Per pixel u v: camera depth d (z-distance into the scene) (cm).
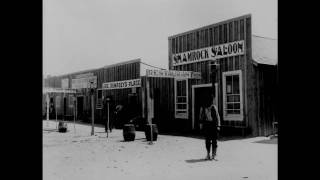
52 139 1513
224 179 655
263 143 1220
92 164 860
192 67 1744
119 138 1541
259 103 1445
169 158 941
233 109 1506
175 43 1875
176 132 1741
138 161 898
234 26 1509
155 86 1977
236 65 1496
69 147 1227
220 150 1066
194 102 1722
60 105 3419
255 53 1500
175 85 1842
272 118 1498
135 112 2148
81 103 3042
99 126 2411
